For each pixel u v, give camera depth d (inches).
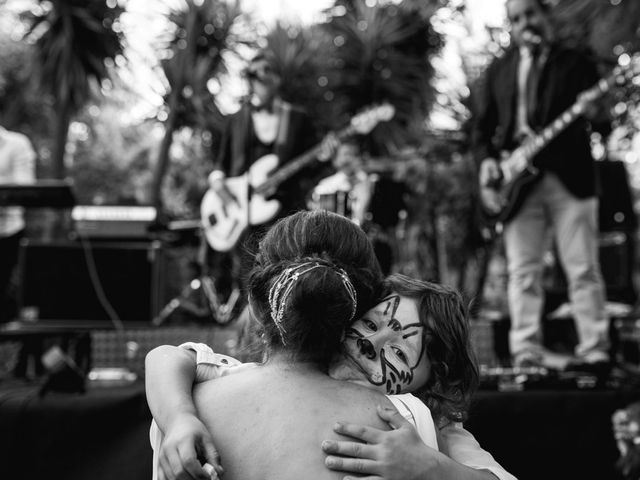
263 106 167.2
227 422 50.8
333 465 48.0
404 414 52.5
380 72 299.6
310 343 52.4
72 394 117.0
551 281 208.2
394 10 310.0
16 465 112.5
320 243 55.3
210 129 272.2
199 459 48.5
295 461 48.6
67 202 148.2
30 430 113.4
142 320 167.6
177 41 299.1
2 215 172.1
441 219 247.8
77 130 547.5
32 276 164.7
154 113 276.1
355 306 53.2
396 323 57.1
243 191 165.8
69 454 113.0
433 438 52.6
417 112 298.4
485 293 248.2
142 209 185.6
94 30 310.3
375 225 161.0
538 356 143.1
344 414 50.6
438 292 58.9
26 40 322.7
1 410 113.6
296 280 51.6
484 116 156.1
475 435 117.6
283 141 165.2
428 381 59.3
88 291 166.2
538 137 143.9
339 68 304.5
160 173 258.4
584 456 118.8
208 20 294.5
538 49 149.3
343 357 55.8
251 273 56.4
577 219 141.4
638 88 156.9
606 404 120.1
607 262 196.2
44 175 525.3
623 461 118.2
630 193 189.6
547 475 118.6
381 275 58.7
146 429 113.7
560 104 146.3
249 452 49.5
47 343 166.9
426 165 239.6
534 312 146.6
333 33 312.2
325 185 167.2
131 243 183.5
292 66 298.2
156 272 169.8
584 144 143.5
